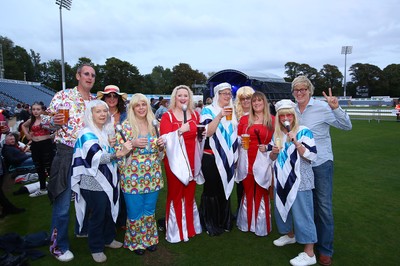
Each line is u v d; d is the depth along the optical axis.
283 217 3.14
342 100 42.44
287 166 3.07
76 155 3.01
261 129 3.67
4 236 3.53
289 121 3.05
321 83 85.12
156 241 3.53
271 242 3.68
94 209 3.09
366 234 3.80
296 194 3.00
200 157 3.75
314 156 2.90
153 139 3.36
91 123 3.09
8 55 73.12
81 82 3.41
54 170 3.14
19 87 42.12
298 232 3.01
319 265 3.12
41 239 3.64
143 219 3.40
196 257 3.33
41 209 4.80
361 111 23.02
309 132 2.96
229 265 3.15
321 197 3.08
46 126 3.34
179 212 3.68
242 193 4.13
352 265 3.10
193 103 3.81
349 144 10.80
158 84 87.69
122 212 4.00
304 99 3.12
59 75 77.25
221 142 3.72
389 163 7.68
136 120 3.34
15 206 4.76
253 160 3.75
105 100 4.40
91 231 3.17
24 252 3.23
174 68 85.69
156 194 3.44
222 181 3.74
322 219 3.08
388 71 82.75
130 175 3.27
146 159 3.31
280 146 3.13
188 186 3.72
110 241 3.55
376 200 5.00
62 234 3.22
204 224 4.02
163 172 7.58
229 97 3.79
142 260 3.27
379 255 3.30
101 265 3.17
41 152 5.43
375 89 83.00
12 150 6.28
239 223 4.04
